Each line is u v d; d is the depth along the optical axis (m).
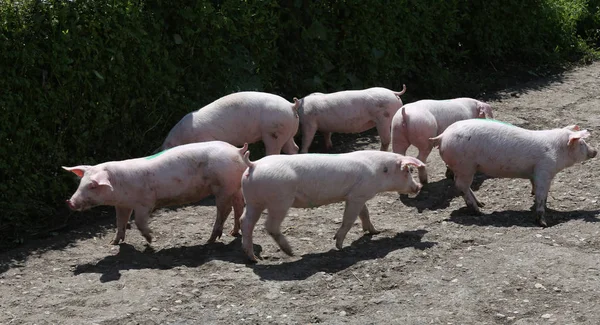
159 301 5.65
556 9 15.12
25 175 7.71
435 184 8.33
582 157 7.14
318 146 10.07
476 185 8.22
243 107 8.07
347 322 5.28
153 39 8.95
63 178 8.09
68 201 6.41
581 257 6.11
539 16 14.84
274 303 5.59
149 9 9.05
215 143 6.86
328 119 9.16
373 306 5.50
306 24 10.73
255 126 8.11
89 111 8.33
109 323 5.33
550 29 15.09
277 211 6.27
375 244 6.70
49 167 8.02
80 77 8.13
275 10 10.49
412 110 8.07
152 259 6.55
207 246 6.83
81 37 8.17
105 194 6.51
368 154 6.67
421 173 7.98
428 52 12.52
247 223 6.32
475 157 7.12
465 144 7.12
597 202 7.53
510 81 13.40
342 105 9.11
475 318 5.27
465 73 13.45
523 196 7.84
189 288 5.85
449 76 12.60
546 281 5.72
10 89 7.55
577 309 5.31
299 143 10.16
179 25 9.29
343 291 5.74
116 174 6.57
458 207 7.61
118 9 8.46
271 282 5.92
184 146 6.84
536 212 6.98
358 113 9.12
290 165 6.28
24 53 7.56
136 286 5.93
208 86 9.55
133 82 8.76
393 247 6.57
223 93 9.60
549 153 7.01
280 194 6.20
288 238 6.96
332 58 11.23
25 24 7.69
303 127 9.24
